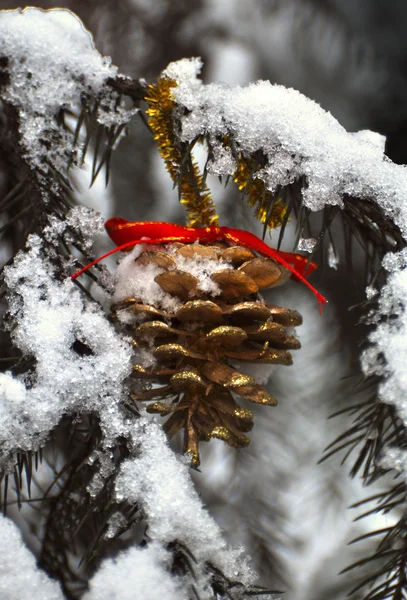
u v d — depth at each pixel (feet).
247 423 1.59
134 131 2.26
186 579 1.45
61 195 1.66
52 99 1.62
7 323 1.56
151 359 1.56
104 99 1.64
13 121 1.66
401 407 1.53
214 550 1.47
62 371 1.51
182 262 1.54
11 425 1.51
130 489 1.48
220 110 1.58
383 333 1.55
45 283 1.56
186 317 1.53
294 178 1.59
